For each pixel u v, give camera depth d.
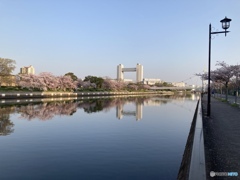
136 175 8.24
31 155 10.62
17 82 72.56
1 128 17.81
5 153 10.95
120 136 15.14
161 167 9.08
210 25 17.52
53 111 30.38
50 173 8.35
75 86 92.00
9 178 7.86
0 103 39.69
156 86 179.75
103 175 8.21
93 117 25.42
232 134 10.87
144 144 12.91
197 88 170.38
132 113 30.56
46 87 75.81
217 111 21.70
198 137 6.60
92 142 13.34
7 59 62.66
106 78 136.88
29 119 22.88
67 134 15.65
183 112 33.06
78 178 7.92
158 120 23.81
